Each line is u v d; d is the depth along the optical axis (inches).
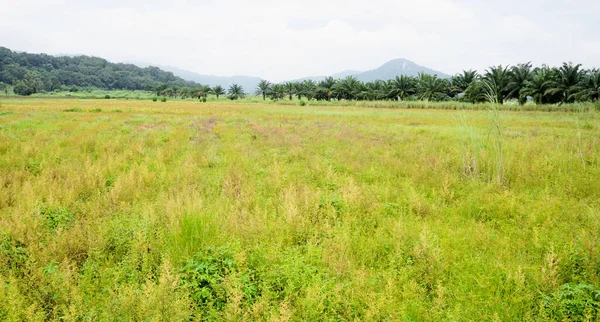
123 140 569.9
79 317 130.5
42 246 174.4
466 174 364.8
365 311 135.6
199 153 469.7
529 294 143.5
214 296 146.8
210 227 197.2
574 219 227.9
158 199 260.8
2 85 6752.0
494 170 341.4
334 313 135.4
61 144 529.7
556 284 150.9
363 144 593.3
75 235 187.8
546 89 1993.1
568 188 294.2
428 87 3031.5
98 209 237.5
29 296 138.0
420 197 284.5
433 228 219.8
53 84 7116.1
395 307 136.8
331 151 528.4
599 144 490.6
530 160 400.5
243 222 214.5
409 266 170.1
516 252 190.5
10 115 1062.4
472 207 263.4
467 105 2036.2
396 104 2380.7
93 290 146.8
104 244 183.6
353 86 3786.9
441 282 155.8
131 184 299.0
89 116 1123.9
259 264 170.1
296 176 365.1
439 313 134.6
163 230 197.9
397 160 433.1
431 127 900.0
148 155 463.5
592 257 164.7
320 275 161.3
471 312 136.4
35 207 224.4
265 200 281.3
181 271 160.1
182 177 339.3
